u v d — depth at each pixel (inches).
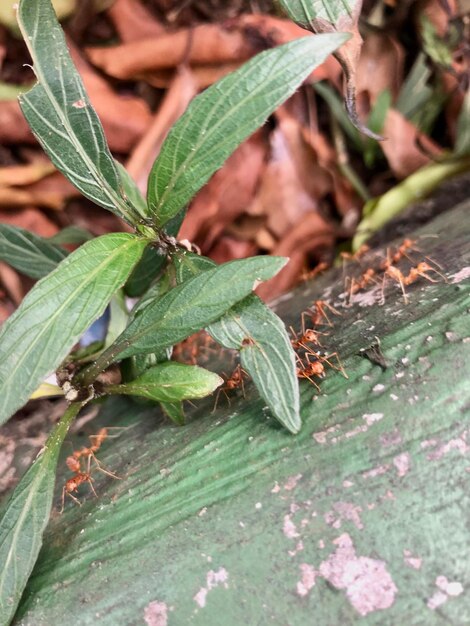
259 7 7.7
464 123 6.9
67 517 3.8
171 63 6.8
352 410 3.3
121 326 4.8
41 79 3.2
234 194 7.1
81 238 5.6
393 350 3.4
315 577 2.9
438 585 2.7
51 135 3.3
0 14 6.7
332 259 7.3
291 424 3.1
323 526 3.0
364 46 7.1
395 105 7.5
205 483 3.4
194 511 3.3
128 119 6.8
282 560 2.9
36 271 4.8
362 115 7.4
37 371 2.9
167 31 7.2
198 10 7.5
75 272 3.1
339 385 3.4
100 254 3.3
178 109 6.8
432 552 2.8
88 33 7.3
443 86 7.4
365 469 3.0
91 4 7.0
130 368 3.9
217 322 3.2
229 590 3.0
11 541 3.3
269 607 2.9
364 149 7.5
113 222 7.2
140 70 6.9
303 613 2.8
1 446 5.2
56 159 3.4
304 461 3.2
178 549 3.1
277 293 7.3
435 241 5.0
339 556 2.9
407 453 3.0
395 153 7.3
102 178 3.5
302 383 3.6
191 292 3.2
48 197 7.0
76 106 3.3
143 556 3.2
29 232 4.8
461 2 6.8
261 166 7.2
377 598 2.7
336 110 7.3
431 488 2.9
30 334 2.9
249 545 3.0
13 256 4.8
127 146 6.9
